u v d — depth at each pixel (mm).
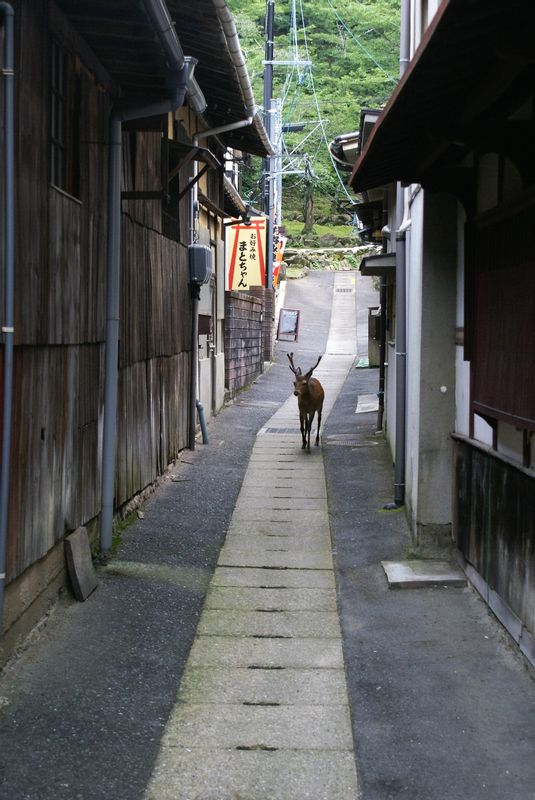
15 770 3953
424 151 6359
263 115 25812
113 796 3828
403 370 9398
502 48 3799
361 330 34812
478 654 5586
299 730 4555
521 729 4527
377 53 49125
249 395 20266
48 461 5734
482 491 6527
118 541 7742
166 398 10688
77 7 5645
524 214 5109
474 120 5043
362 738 4465
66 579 6266
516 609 5492
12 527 4977
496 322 5855
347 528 8922
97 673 5102
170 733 4496
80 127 6391
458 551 7477
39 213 5359
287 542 8484
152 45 6148
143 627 5930
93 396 7020
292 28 43844
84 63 6352
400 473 9430
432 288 7824
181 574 7230
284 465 12172
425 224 7793
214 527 8930
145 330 9195
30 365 5293
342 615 6465
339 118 47656
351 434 14758
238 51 8445
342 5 49250
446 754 4277
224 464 12078
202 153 9273
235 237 19062
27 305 5133
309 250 48062
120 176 7320
